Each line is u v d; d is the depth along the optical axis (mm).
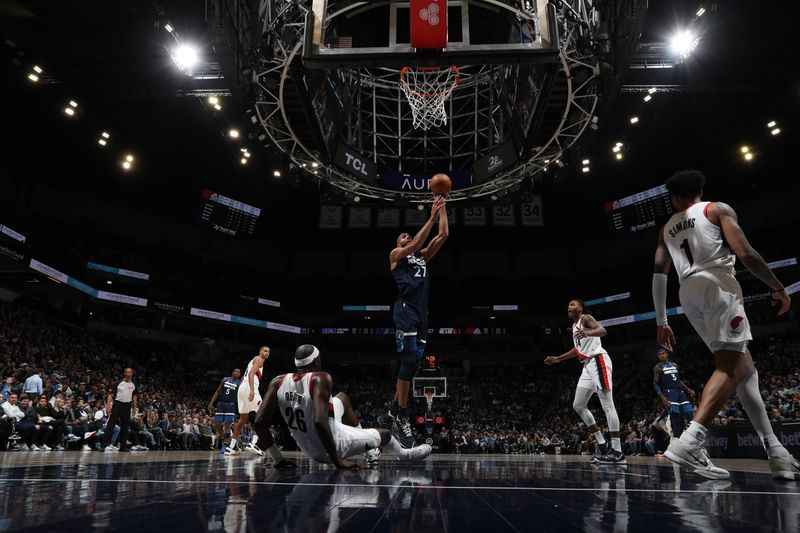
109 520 1361
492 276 40500
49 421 11344
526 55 9352
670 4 17500
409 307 4871
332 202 17531
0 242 21109
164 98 23266
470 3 10125
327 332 37719
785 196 31000
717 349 3113
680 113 26172
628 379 33344
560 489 2369
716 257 3186
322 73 13414
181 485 2371
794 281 27562
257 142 15188
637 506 1784
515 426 31359
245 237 38969
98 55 20469
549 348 38125
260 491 2146
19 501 1728
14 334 18453
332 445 3418
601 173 33844
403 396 4824
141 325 32031
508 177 16594
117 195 32469
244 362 34844
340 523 1386
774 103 24141
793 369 21297
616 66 12242
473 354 37750
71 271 26516
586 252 40094
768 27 18547
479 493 2170
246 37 12023
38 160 27781
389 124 22906
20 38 19609
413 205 17344
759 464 6332
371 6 10297
